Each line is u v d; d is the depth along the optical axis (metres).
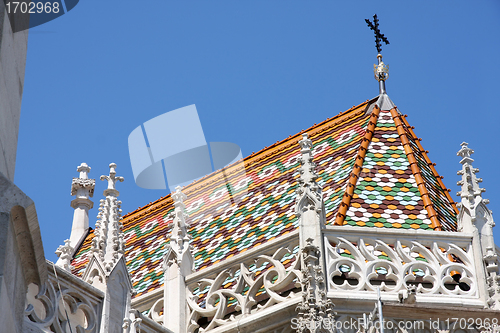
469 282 16.47
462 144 18.52
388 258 17.06
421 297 16.02
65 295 13.36
